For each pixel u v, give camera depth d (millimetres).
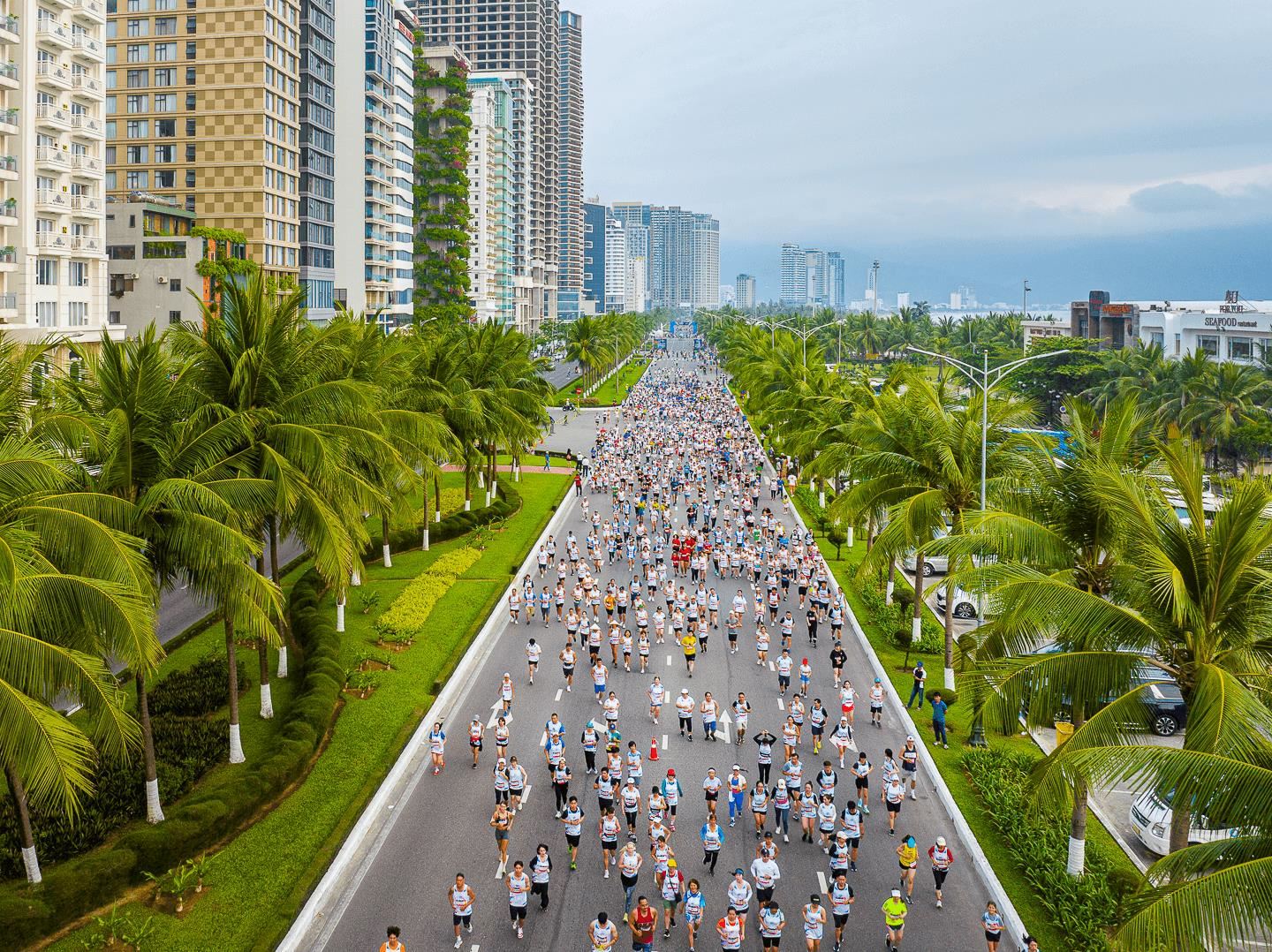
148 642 21500
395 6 168125
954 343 172500
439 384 57562
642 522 71125
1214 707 17891
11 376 25531
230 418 29188
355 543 41250
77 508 24516
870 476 40312
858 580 36375
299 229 120000
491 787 31922
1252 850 16656
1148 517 21750
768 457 103938
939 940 24094
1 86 65062
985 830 29016
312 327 38188
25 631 20422
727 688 40969
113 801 27750
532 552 61969
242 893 24750
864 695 40281
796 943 24078
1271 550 20828
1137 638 20812
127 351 28141
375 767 32094
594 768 33125
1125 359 101375
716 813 29828
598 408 149125
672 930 24516
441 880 26375
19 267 67438
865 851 28422
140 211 88375
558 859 27688
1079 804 25625
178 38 104062
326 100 125750
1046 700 21062
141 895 24500
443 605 50156
